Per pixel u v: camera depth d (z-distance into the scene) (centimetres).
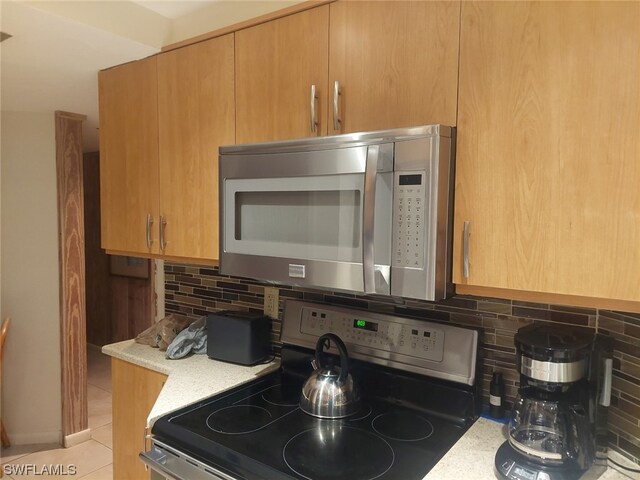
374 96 130
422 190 114
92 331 493
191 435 127
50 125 280
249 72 156
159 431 133
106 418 326
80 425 294
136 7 175
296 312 175
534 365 110
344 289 128
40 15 152
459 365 138
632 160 95
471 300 146
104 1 164
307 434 129
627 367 117
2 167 276
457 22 116
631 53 94
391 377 151
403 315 158
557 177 104
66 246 284
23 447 286
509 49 108
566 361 107
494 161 111
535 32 105
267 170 141
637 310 98
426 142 112
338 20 136
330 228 131
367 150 120
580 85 100
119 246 204
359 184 124
